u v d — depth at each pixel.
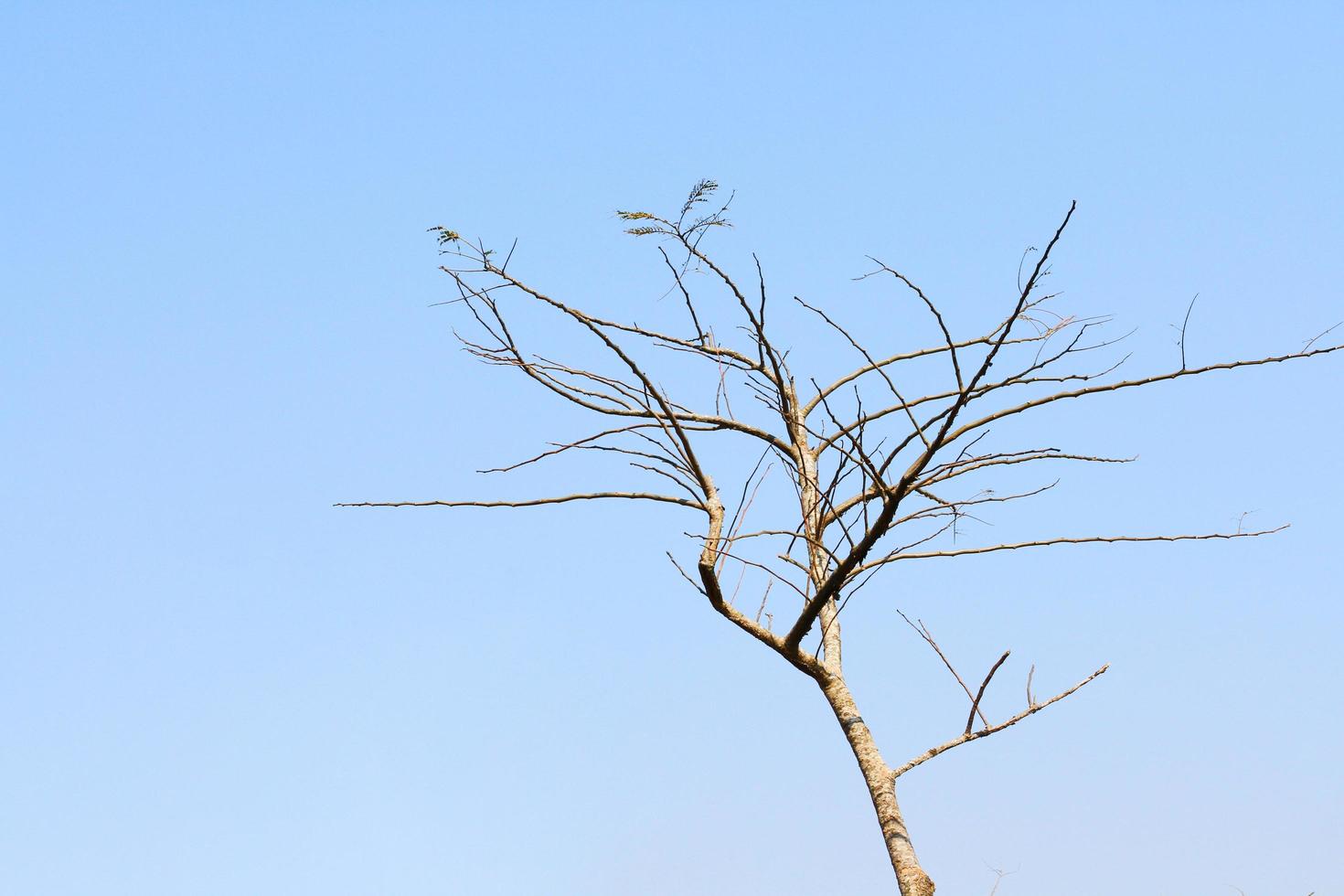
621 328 14.74
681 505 14.48
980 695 13.07
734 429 15.31
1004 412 13.19
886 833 12.51
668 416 14.01
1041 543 14.23
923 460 11.85
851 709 13.40
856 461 12.53
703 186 14.25
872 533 12.09
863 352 13.34
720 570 13.48
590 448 14.61
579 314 14.39
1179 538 14.28
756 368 15.55
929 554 14.23
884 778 12.84
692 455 14.13
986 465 13.95
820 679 13.57
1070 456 13.95
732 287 14.70
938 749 13.09
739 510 13.85
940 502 13.95
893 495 11.84
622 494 14.60
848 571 12.42
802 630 13.17
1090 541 14.27
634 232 14.37
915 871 12.11
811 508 14.37
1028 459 13.91
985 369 11.47
